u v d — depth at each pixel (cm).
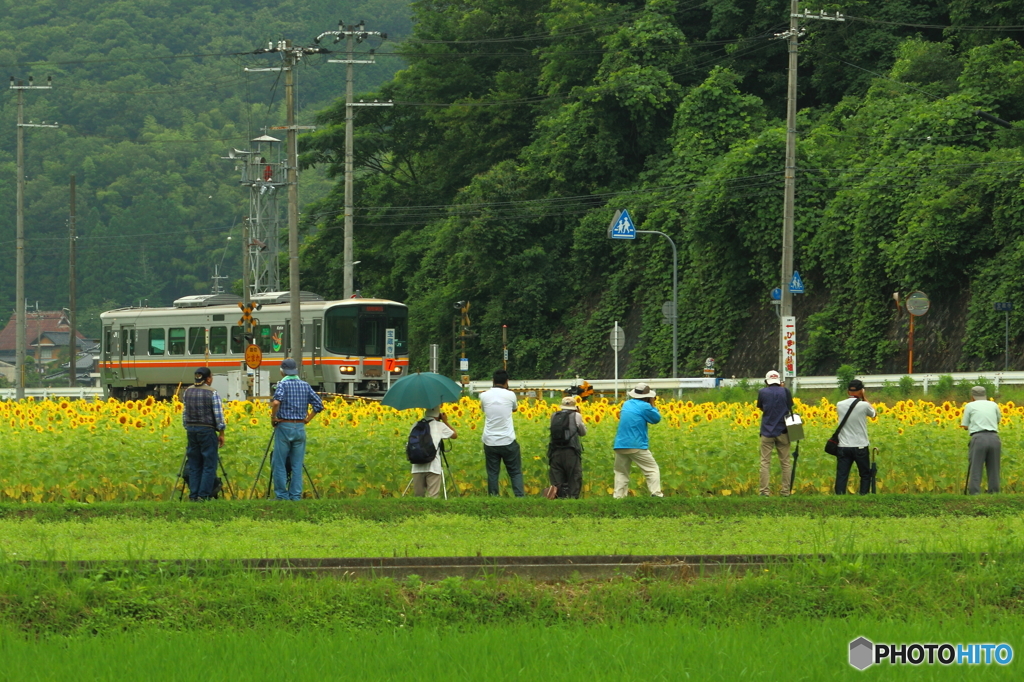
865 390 13788
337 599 4069
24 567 4262
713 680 3198
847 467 7431
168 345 17338
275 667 3325
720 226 18312
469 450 7688
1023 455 7950
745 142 19025
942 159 15888
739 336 18588
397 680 3203
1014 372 12788
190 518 6212
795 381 14562
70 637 3769
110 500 7575
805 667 3312
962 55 19038
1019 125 16162
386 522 6141
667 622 3888
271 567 4400
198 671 3278
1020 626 3828
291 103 16100
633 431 7094
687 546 5084
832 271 17000
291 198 15612
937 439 7875
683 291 19500
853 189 16788
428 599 4084
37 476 7356
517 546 5109
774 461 8462
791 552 4775
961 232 15100
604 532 5678
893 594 4150
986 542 4922
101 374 18325
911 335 13912
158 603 4019
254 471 7550
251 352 14450
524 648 3525
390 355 15750
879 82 19450
